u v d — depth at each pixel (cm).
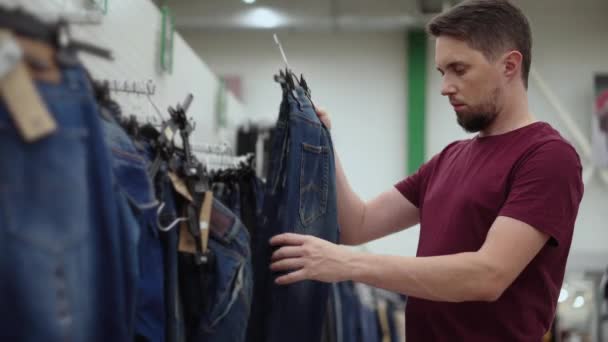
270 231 181
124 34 230
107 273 119
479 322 177
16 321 105
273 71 703
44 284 108
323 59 704
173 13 664
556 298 184
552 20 687
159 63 274
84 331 114
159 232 163
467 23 177
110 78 214
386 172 688
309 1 669
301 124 180
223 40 710
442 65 182
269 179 184
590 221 656
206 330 175
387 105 694
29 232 107
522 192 168
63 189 111
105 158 119
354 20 662
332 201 192
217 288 176
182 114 173
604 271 598
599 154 654
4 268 105
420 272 160
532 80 673
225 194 227
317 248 162
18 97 106
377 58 700
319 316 190
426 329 186
